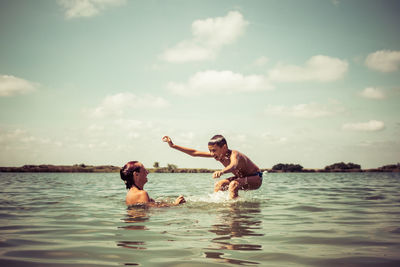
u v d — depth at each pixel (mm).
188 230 3414
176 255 2486
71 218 4281
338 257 2467
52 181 17891
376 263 2309
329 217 4492
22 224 3877
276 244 2857
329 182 17297
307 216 4562
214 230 3428
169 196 7559
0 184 13820
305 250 2670
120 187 11734
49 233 3350
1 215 4594
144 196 5523
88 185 13219
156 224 3760
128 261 2344
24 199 6879
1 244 2887
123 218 4211
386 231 3504
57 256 2490
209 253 2545
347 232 3434
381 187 12039
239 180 6500
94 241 2965
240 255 2494
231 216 4359
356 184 14688
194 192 9062
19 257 2461
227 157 6582
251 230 3453
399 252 2627
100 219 4160
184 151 6680
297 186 12633
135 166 5707
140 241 2945
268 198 7145
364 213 4926
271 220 4137
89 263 2297
